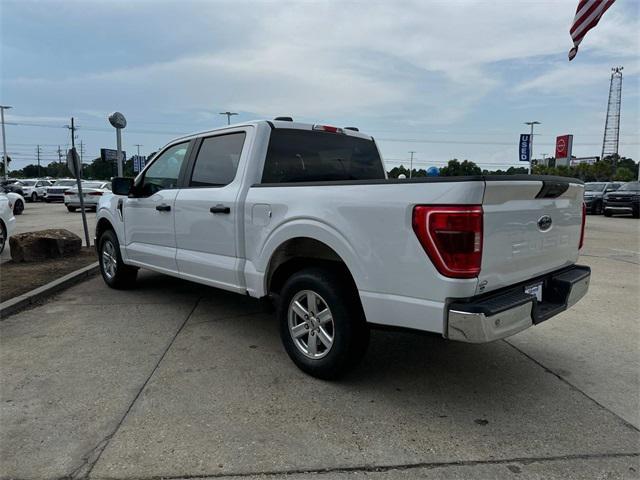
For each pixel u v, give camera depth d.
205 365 3.99
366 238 3.19
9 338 4.62
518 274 3.20
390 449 2.79
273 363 4.04
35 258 8.65
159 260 5.38
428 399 3.42
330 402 3.36
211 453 2.74
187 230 4.89
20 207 21.28
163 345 4.45
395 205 3.03
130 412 3.20
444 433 2.96
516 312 2.97
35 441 2.86
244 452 2.75
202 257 4.71
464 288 2.82
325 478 2.53
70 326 4.99
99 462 2.65
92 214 21.75
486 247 2.86
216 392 3.50
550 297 3.60
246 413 3.20
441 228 2.81
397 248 3.03
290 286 3.77
